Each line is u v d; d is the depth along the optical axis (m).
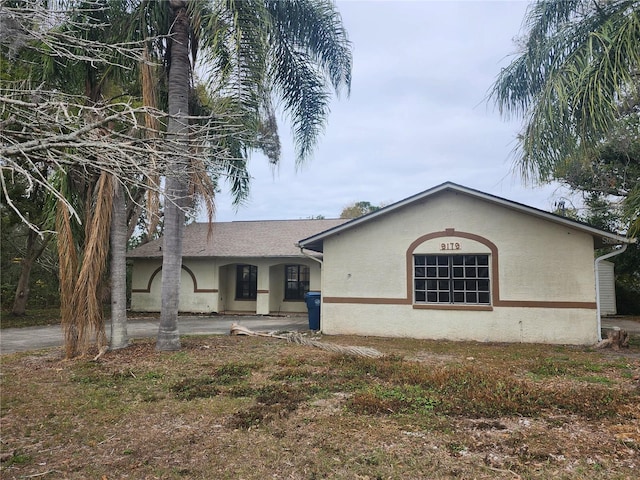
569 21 7.76
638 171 13.75
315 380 6.79
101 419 5.10
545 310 10.82
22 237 20.81
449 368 7.47
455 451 4.11
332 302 12.46
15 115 3.57
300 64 10.48
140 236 23.88
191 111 10.38
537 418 4.98
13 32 3.96
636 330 14.09
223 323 15.99
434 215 11.80
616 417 4.98
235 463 3.91
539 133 7.07
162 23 9.37
